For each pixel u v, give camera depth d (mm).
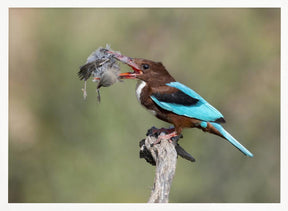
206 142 13883
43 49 14859
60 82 14438
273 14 15289
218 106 14781
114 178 12898
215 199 13406
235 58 15078
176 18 15586
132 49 15469
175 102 8648
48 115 14367
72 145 13773
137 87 9094
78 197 12883
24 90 14898
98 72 8156
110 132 13273
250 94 14945
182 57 15188
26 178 13945
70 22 15078
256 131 14750
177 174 13398
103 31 15102
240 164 13938
